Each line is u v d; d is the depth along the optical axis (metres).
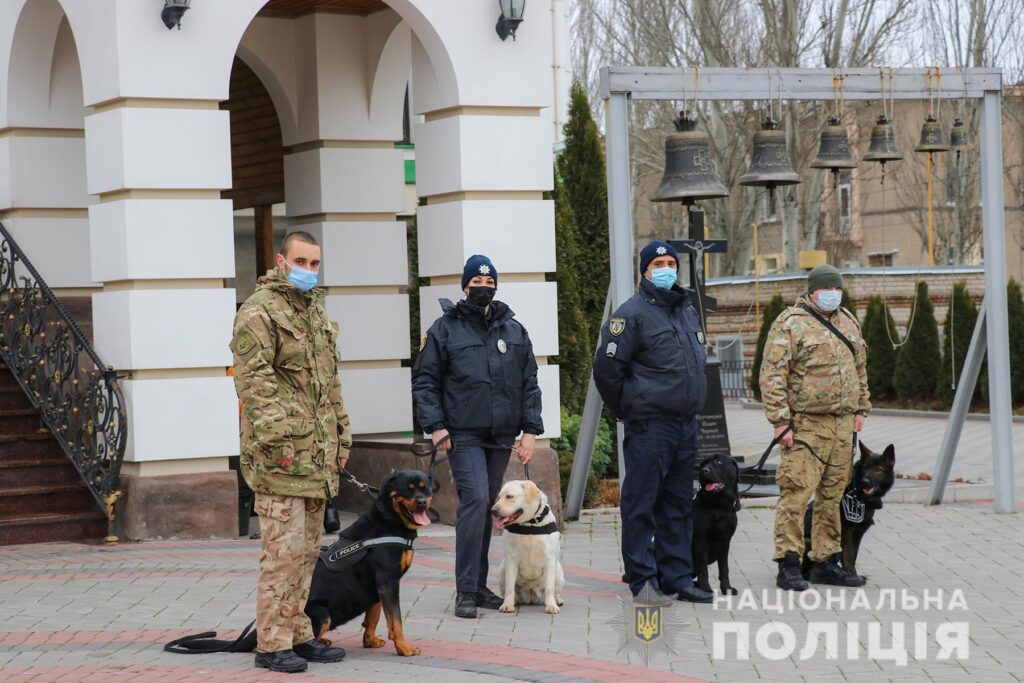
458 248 11.42
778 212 46.00
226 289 10.88
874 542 10.87
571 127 16.17
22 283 12.61
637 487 8.27
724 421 14.31
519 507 7.95
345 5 13.04
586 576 9.40
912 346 31.03
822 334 8.73
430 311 11.82
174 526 10.63
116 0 10.43
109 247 10.80
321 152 13.07
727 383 40.69
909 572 9.45
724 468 8.38
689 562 8.45
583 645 7.22
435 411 8.05
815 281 8.80
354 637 7.46
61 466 11.46
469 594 8.00
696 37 38.72
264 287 6.58
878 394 32.28
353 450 12.80
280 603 6.58
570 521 12.12
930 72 11.98
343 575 6.91
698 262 14.01
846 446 8.81
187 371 10.79
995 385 12.46
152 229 10.60
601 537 11.20
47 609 8.20
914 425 27.45
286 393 6.56
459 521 8.04
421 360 8.14
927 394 31.03
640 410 8.20
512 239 11.52
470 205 11.38
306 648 6.82
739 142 40.84
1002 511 12.52
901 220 44.56
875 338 32.22
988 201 12.34
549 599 8.09
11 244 12.02
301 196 13.34
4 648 7.20
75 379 11.08
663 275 8.30
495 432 8.12
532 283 11.58
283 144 13.48
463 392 8.07
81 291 12.92
